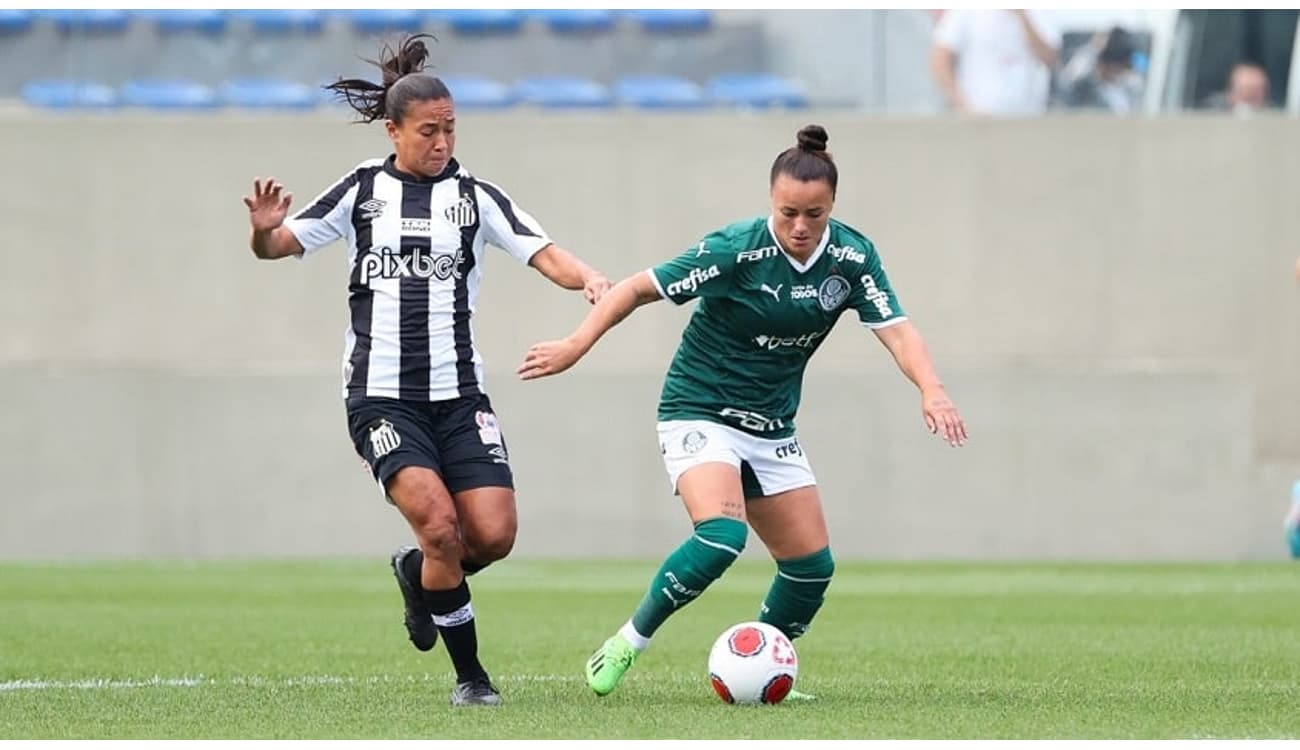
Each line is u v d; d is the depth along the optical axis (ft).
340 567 190.60
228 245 226.79
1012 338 226.79
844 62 228.84
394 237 71.31
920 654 101.09
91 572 181.88
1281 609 138.10
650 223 224.94
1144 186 227.20
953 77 228.02
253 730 63.93
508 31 230.48
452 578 70.33
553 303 224.12
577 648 105.09
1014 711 69.05
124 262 227.20
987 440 210.59
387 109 72.18
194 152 226.79
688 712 68.13
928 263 226.58
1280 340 227.61
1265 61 228.43
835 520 210.38
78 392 210.59
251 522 211.00
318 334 227.20
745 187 224.74
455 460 71.46
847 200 226.58
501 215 73.05
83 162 227.20
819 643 108.99
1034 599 149.59
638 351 222.89
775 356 71.10
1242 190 227.40
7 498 209.67
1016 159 226.79
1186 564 201.77
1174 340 227.40
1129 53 228.43
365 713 68.80
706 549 69.36
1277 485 210.18
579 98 229.66
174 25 230.68
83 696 76.33
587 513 210.79
